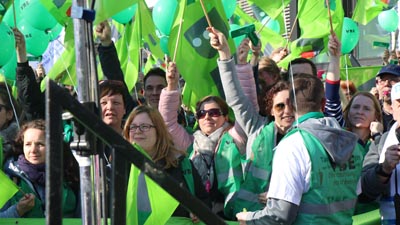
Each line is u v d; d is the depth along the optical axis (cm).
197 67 457
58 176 165
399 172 350
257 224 293
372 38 1054
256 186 371
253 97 414
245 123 386
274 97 366
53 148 165
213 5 466
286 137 300
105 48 499
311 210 290
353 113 422
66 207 367
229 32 471
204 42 459
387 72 500
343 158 295
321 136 292
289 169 287
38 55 608
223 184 381
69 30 471
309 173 288
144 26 660
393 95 362
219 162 385
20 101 467
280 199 287
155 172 168
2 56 440
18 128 451
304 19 644
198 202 170
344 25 715
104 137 167
